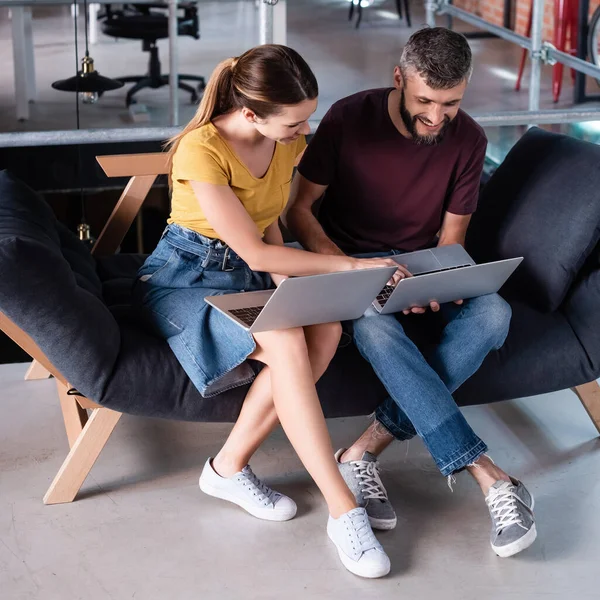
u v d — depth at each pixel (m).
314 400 2.05
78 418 2.39
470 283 2.20
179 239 2.24
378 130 2.37
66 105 5.60
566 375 2.40
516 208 2.59
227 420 2.22
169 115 5.37
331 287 1.97
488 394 2.37
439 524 2.21
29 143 2.80
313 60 6.51
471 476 2.40
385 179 2.40
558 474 2.41
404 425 2.25
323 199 2.57
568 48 5.17
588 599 1.96
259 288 2.25
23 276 2.00
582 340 2.42
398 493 2.33
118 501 2.27
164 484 2.34
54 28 7.44
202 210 2.12
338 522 2.04
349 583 2.00
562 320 2.45
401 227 2.46
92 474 2.38
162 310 2.21
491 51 6.45
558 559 2.09
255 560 2.07
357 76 6.10
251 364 2.18
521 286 2.53
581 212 2.43
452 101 2.21
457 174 2.41
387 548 2.12
